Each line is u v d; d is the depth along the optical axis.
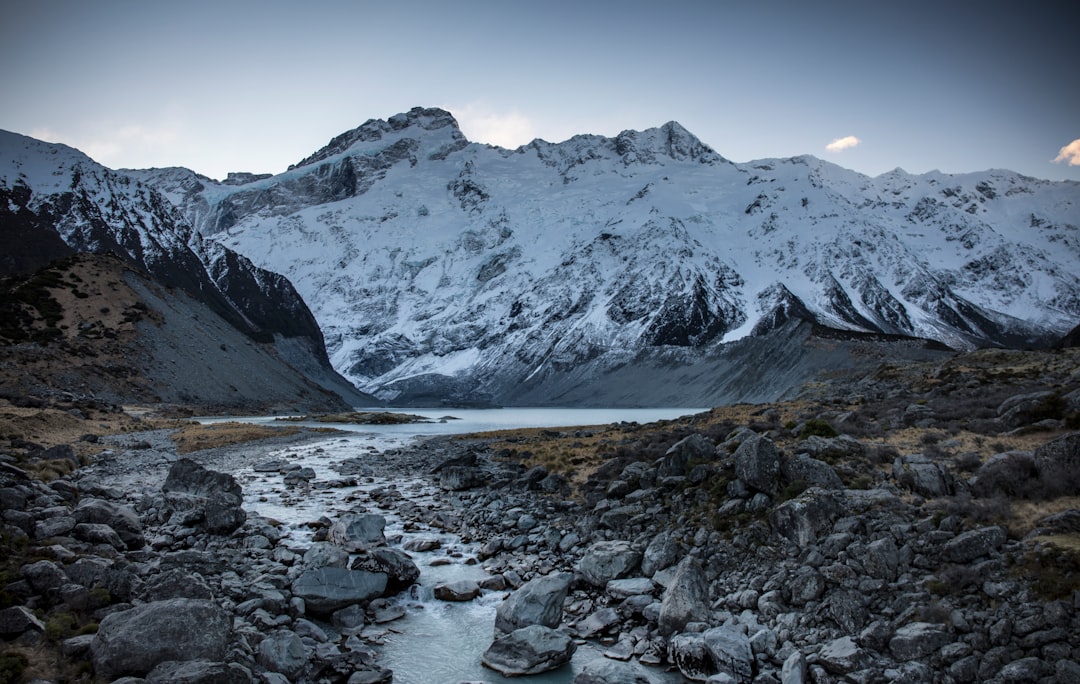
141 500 33.12
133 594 18.83
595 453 49.78
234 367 148.12
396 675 18.61
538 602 21.77
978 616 18.08
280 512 35.97
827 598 20.41
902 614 19.05
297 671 17.20
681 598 21.61
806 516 23.06
